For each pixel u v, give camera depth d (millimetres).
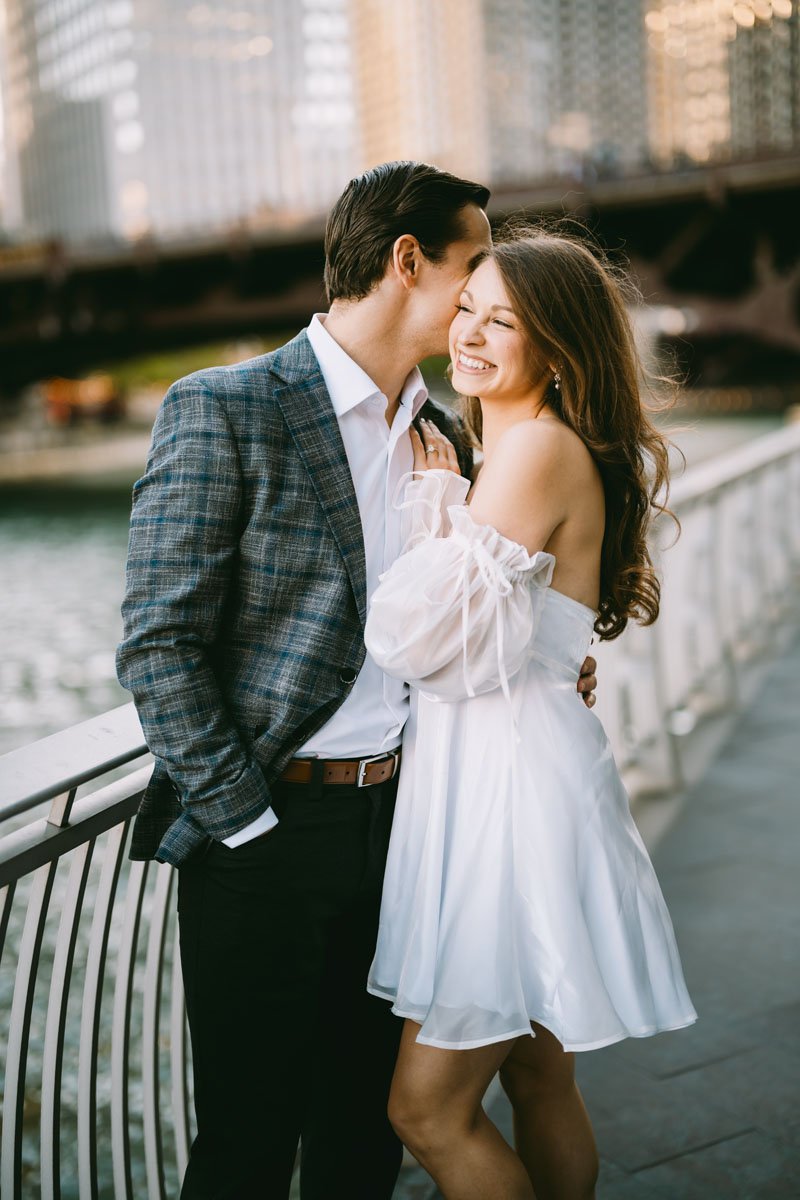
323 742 1517
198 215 113938
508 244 1550
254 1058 1532
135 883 1664
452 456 1697
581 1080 2311
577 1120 1727
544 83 104125
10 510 23281
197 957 1518
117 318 31266
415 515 1562
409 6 108250
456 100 106312
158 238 30453
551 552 1566
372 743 1553
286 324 31016
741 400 39625
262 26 111812
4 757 1403
